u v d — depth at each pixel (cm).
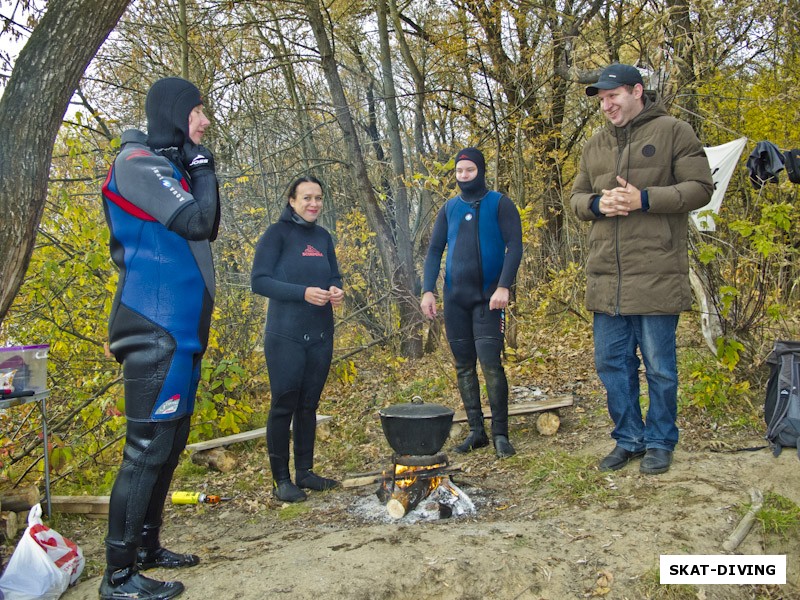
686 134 375
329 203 1216
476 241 465
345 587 275
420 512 372
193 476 504
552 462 427
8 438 540
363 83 1383
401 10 1224
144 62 1073
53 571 290
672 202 362
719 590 283
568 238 907
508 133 911
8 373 374
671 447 390
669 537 309
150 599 269
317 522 381
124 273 277
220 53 1023
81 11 331
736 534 311
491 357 466
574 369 680
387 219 1088
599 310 398
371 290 948
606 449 443
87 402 553
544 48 1027
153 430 271
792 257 534
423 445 381
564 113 1127
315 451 544
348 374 726
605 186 393
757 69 846
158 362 269
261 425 619
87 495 454
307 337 420
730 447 422
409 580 282
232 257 852
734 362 481
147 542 307
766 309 496
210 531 385
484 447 498
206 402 560
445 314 486
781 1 723
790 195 514
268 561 306
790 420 363
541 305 743
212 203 275
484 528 335
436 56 1207
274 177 1033
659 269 375
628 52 980
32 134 325
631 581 283
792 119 816
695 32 615
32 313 587
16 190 321
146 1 958
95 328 618
